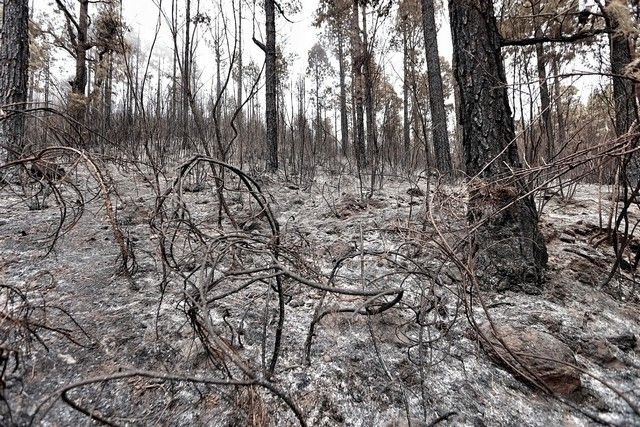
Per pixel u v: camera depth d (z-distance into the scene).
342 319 1.64
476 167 1.99
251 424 1.07
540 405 1.19
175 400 1.16
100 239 2.41
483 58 1.98
